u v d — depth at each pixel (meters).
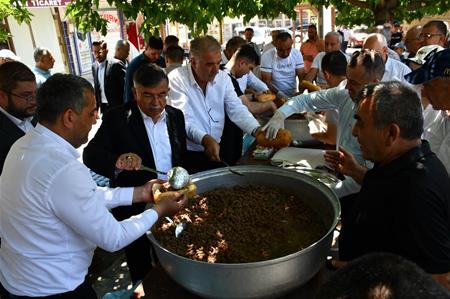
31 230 1.47
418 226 1.08
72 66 10.51
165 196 1.55
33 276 1.53
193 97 2.81
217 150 2.47
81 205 1.39
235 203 1.71
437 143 1.94
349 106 2.16
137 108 2.33
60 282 1.55
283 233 1.50
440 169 1.16
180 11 3.47
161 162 2.38
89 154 2.23
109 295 1.76
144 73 2.15
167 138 2.39
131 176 2.35
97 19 3.36
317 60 5.35
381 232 1.18
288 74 5.50
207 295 1.20
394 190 1.14
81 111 1.46
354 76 1.88
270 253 1.39
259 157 2.52
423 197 1.09
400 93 1.18
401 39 6.91
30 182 1.41
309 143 2.75
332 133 2.64
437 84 1.60
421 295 0.56
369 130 1.21
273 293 1.17
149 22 3.35
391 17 4.57
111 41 11.16
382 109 1.17
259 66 5.75
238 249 1.41
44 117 1.45
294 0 3.59
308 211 1.64
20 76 2.23
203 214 1.66
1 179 1.54
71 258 1.56
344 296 0.59
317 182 1.65
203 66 2.63
